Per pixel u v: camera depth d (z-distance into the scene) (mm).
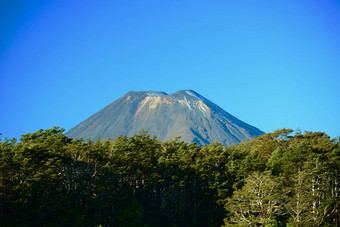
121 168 59031
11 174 48719
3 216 47781
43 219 50344
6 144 53406
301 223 49781
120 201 59469
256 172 58531
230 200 57406
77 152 56375
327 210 52219
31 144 56156
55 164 54344
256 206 55500
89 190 56250
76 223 49969
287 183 58656
